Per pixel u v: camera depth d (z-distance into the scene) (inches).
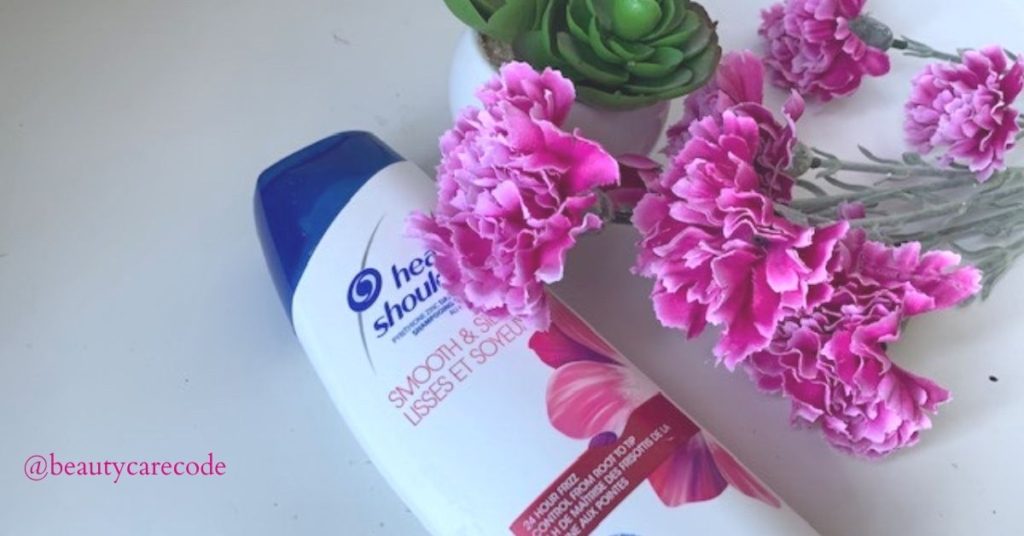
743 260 10.3
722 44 15.6
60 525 12.0
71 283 13.6
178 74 15.3
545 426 11.2
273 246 12.4
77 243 13.9
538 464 11.0
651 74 11.4
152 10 15.8
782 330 11.6
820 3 14.0
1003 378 13.1
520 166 10.1
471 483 11.0
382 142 13.4
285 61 15.5
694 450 11.2
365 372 11.7
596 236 14.0
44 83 15.1
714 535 10.7
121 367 13.1
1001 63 13.3
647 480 10.9
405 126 15.1
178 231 14.1
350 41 15.8
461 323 11.7
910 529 12.2
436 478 11.1
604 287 13.7
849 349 11.0
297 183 12.4
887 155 14.8
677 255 10.4
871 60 14.5
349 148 12.7
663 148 14.0
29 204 14.1
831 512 12.3
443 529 11.1
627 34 11.4
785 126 11.8
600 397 11.4
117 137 14.7
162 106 15.0
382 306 11.9
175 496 12.2
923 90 13.9
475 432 11.2
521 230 10.3
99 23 15.6
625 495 10.9
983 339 13.4
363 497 12.4
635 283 13.8
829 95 14.9
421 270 11.9
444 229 11.1
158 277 13.7
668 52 11.4
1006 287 13.8
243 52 15.5
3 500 12.1
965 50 14.6
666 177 10.7
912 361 13.2
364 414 11.6
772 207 10.5
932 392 11.3
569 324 12.0
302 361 13.2
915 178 14.3
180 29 15.6
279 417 12.8
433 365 11.5
